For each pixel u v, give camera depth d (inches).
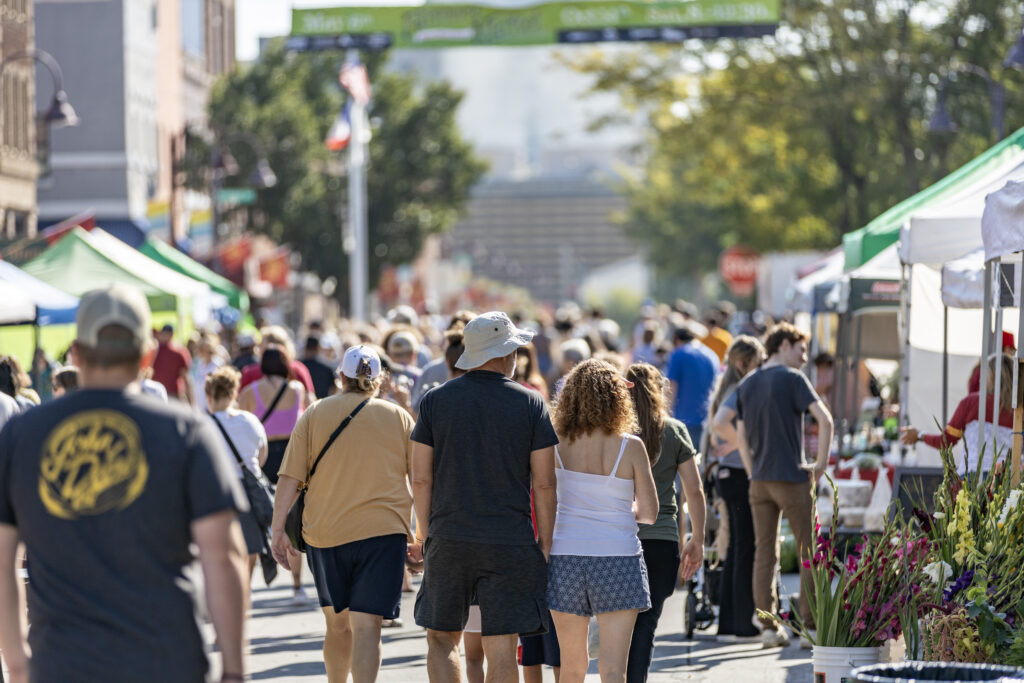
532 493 773.3
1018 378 913.5
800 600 1089.4
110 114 5098.4
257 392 1354.6
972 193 1163.3
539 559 743.7
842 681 792.9
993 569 791.7
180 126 5930.1
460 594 746.8
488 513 737.0
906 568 800.3
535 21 3196.4
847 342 1756.9
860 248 1406.3
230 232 5255.9
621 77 3759.8
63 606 428.1
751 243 5196.9
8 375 1169.4
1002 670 592.4
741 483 1121.4
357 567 832.3
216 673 967.0
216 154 4237.2
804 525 1064.2
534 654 833.5
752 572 1123.9
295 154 5300.2
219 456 439.2
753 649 1087.6
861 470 1413.6
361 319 4028.1
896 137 3513.8
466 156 6136.8
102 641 424.8
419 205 6077.8
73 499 427.5
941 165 3253.0
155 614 427.2
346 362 856.9
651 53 3732.8
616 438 759.7
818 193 4087.1
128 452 430.0
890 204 3745.1
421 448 750.5
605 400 759.7
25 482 433.4
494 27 3213.6
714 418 1096.2
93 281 2214.6
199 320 2397.9
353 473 836.6
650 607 794.2
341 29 3235.7
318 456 840.9
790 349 1079.0
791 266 4215.1
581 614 754.8
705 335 2244.1
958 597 775.7
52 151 5108.3
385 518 835.4
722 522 1154.0
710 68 3577.8
